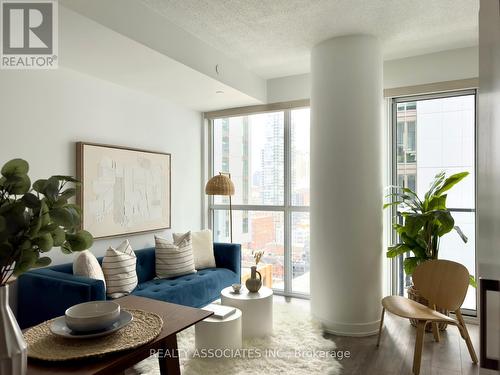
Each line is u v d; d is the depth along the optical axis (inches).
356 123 123.8
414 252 126.3
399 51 140.0
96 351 47.3
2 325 40.1
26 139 109.5
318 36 125.9
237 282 157.9
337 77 125.7
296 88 168.1
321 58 130.1
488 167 33.0
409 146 151.5
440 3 104.6
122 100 143.0
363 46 124.3
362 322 123.3
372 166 125.0
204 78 133.2
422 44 133.5
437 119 146.5
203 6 104.5
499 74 28.9
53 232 44.4
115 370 46.2
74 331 51.7
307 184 170.7
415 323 129.3
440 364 101.8
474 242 139.6
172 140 170.4
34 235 41.4
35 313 99.3
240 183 187.2
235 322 102.0
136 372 94.3
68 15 84.3
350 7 106.7
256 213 183.0
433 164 147.3
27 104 109.9
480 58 35.7
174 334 55.6
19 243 41.2
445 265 109.7
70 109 122.4
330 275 126.7
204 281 136.3
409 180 151.5
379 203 126.9
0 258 40.2
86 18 85.4
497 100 29.5
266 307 115.9
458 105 142.7
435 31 122.7
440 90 139.5
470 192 140.5
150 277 141.9
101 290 93.6
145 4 102.2
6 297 41.0
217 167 194.2
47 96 115.3
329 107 127.2
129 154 144.0
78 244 48.2
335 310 125.6
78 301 90.7
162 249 143.4
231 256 159.2
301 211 171.6
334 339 119.8
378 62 127.3
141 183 149.6
